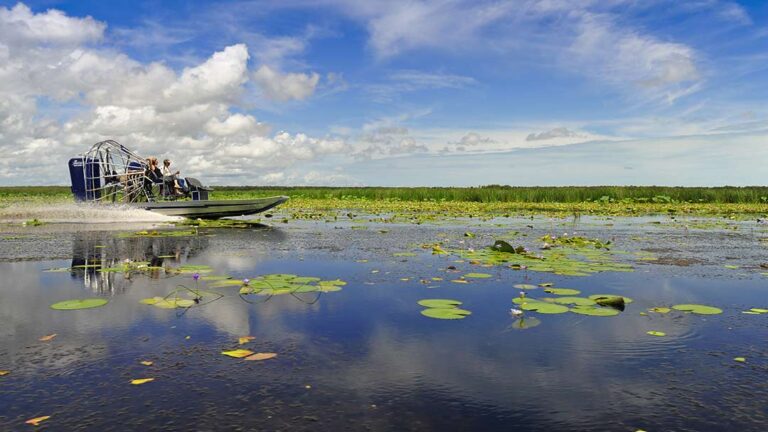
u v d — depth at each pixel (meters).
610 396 2.53
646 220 14.93
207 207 13.73
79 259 6.66
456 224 12.99
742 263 6.56
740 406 2.43
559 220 14.70
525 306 4.13
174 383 2.64
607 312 3.97
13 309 4.05
